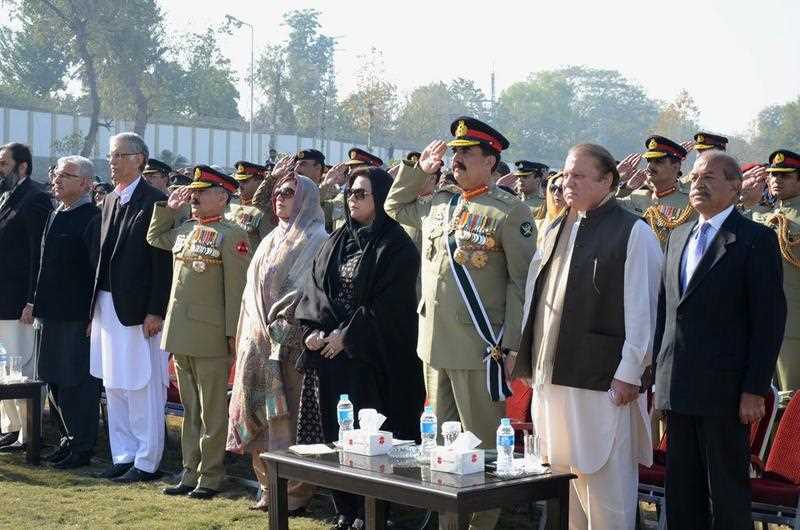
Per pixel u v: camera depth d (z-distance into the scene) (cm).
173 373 921
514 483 498
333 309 669
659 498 600
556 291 561
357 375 663
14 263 945
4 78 5059
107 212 846
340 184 963
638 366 541
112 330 831
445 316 617
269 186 888
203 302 769
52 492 777
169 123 4725
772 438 639
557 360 550
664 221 832
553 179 647
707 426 523
